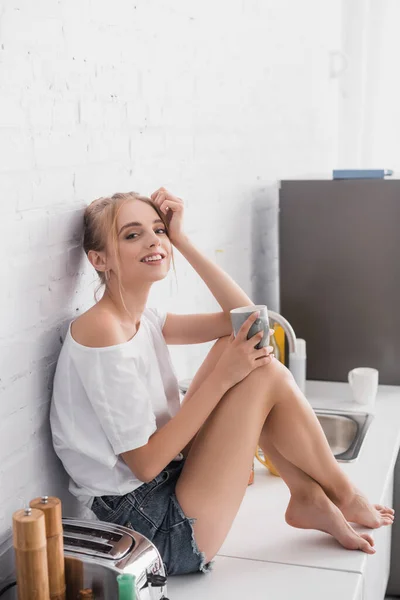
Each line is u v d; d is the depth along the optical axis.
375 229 2.98
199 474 1.76
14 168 1.60
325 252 3.05
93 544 1.59
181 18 2.37
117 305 1.82
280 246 3.10
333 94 4.11
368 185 2.97
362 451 2.39
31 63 1.63
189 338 2.03
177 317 2.05
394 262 2.97
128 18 2.04
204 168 2.62
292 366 2.87
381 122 4.07
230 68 2.79
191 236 2.54
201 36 2.52
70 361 1.73
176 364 2.54
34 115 1.66
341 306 3.06
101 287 1.99
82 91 1.84
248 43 2.94
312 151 3.86
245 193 3.02
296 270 3.09
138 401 1.72
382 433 2.53
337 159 4.19
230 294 1.97
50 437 1.79
